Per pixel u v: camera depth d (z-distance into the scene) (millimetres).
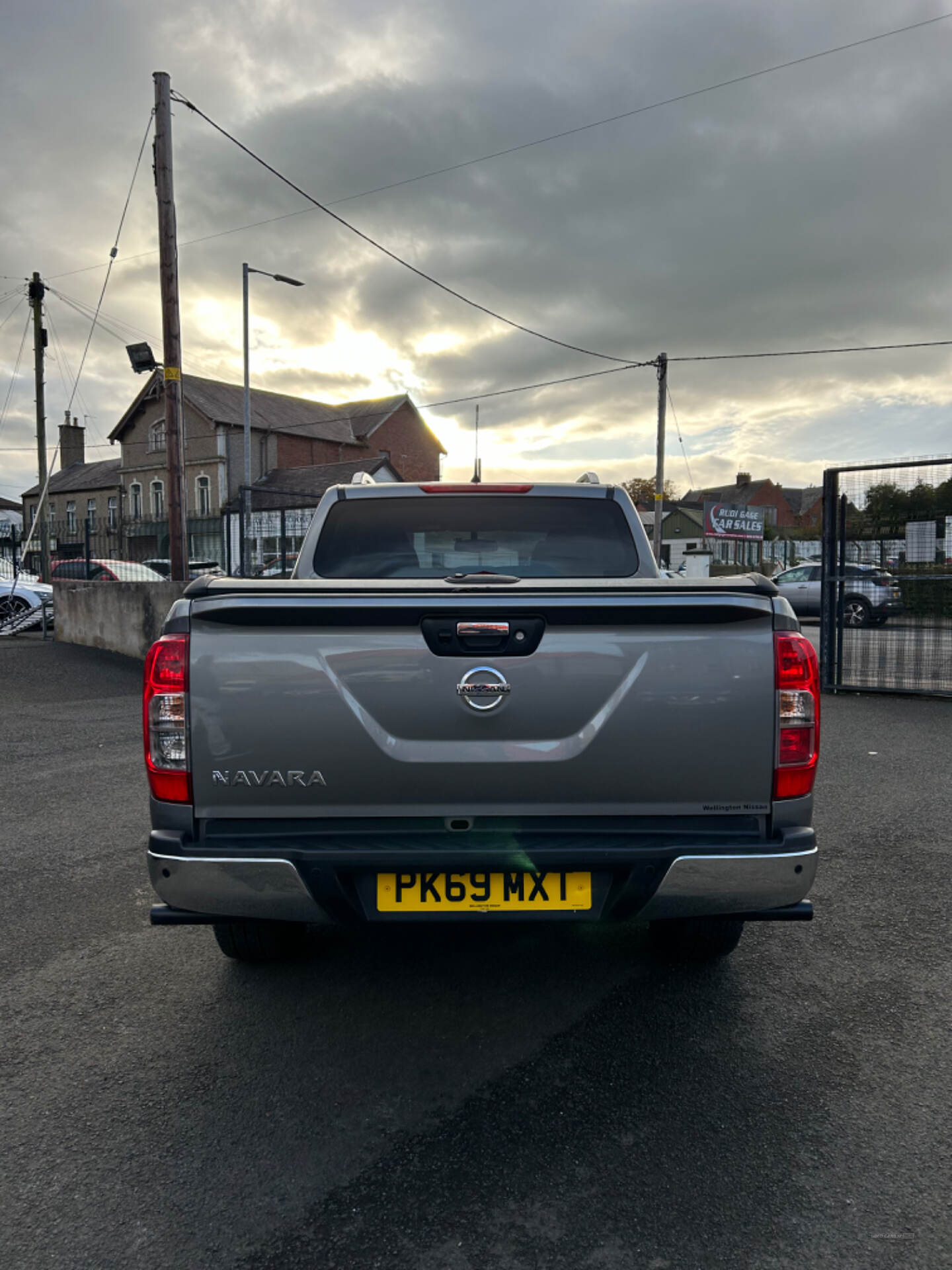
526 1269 1897
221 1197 2135
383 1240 1988
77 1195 2143
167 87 13180
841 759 6836
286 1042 2859
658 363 29609
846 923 3770
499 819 2586
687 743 2541
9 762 7004
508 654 2525
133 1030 2945
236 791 2543
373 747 2523
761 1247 1959
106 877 4402
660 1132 2365
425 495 4297
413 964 3449
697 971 3354
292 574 4250
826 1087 2574
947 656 9758
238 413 47250
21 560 19812
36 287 29234
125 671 11797
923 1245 1963
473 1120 2428
